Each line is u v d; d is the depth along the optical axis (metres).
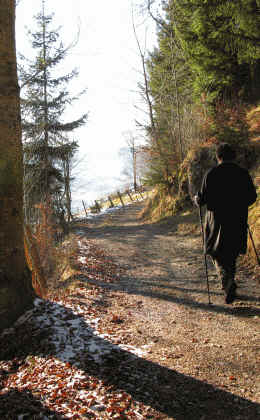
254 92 13.02
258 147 10.19
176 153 14.46
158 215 14.70
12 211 4.54
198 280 6.11
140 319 4.52
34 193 11.84
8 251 4.51
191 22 11.80
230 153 4.46
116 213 24.14
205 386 2.83
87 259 8.79
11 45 4.48
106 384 2.92
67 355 3.50
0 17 4.34
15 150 4.56
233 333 3.78
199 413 2.51
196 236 9.80
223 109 11.79
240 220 4.29
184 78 16.92
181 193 13.01
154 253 8.78
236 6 9.28
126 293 5.82
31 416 2.64
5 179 4.46
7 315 4.38
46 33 17.83
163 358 3.34
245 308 4.44
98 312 4.83
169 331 4.02
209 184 4.33
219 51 11.84
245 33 9.77
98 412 2.57
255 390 2.73
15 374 3.47
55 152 16.41
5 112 4.43
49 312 4.63
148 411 2.55
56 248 10.08
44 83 16.03
